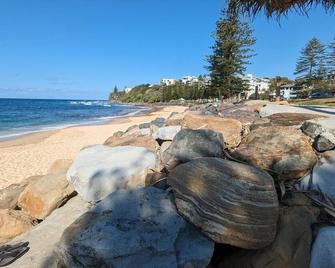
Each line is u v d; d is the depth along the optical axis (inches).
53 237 140.6
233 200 106.8
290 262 106.7
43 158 462.6
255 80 3191.4
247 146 161.3
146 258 100.3
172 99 3860.7
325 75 2470.5
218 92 1396.4
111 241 100.6
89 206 156.0
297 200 134.1
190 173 119.7
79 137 711.1
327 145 155.6
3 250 131.3
